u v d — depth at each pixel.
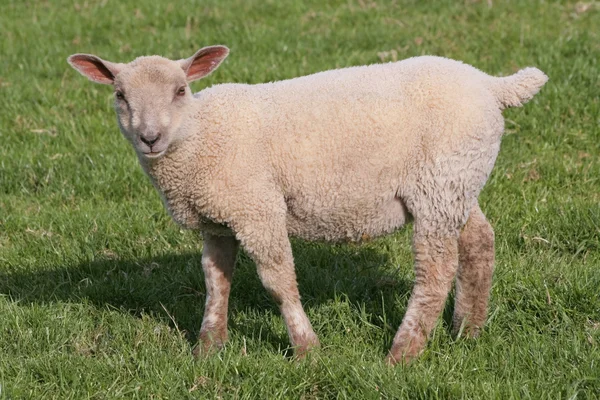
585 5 19.38
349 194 8.45
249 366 8.41
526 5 19.81
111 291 10.37
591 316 9.22
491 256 9.02
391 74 8.55
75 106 15.70
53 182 13.16
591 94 14.68
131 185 13.00
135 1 21.92
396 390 7.84
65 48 18.92
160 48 18.36
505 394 7.73
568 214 11.20
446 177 8.26
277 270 8.55
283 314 8.73
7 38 19.77
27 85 16.59
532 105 14.43
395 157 8.34
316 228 8.80
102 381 8.42
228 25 19.55
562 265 10.20
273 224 8.41
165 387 8.26
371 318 9.66
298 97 8.49
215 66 9.02
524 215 11.45
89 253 11.27
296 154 8.34
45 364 8.59
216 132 8.40
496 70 15.99
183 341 9.34
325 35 18.48
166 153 8.40
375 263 10.94
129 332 9.45
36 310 9.67
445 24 18.88
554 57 16.31
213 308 9.27
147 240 11.58
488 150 8.44
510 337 9.04
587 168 12.63
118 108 8.53
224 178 8.35
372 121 8.30
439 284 8.55
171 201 8.77
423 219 8.42
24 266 11.05
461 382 7.95
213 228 8.88
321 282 10.38
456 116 8.23
